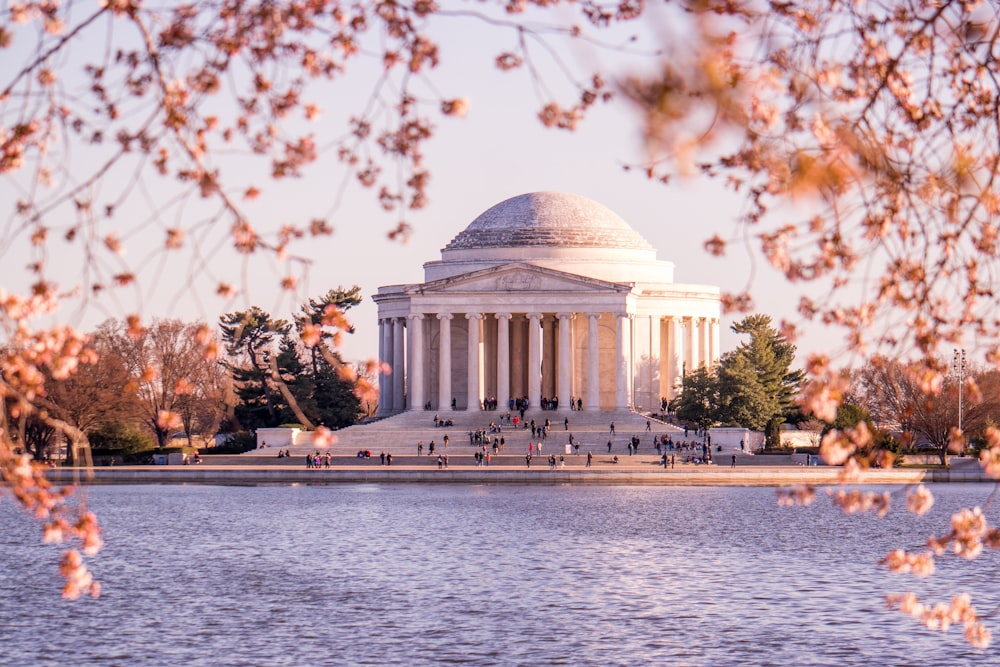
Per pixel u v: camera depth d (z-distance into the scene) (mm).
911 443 190375
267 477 178875
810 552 102125
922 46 22562
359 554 100938
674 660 61500
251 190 25484
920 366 25094
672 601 77875
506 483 175000
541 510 135750
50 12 22328
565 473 174875
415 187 26109
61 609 75750
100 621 72062
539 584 84812
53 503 27391
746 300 25562
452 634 67875
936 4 23344
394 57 23406
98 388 184500
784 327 24938
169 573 91125
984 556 99062
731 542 108625
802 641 65562
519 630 68875
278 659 62031
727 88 17359
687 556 99312
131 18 22266
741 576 88375
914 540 111625
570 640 66125
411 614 73875
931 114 23312
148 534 115562
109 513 135125
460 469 178500
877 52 22422
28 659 62281
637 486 170875
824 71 21703
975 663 60312
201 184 22656
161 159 23297
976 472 169125
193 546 106688
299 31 23594
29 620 72188
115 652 63812
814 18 21141
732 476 174125
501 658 62031
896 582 85500
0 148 23016
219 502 148625
